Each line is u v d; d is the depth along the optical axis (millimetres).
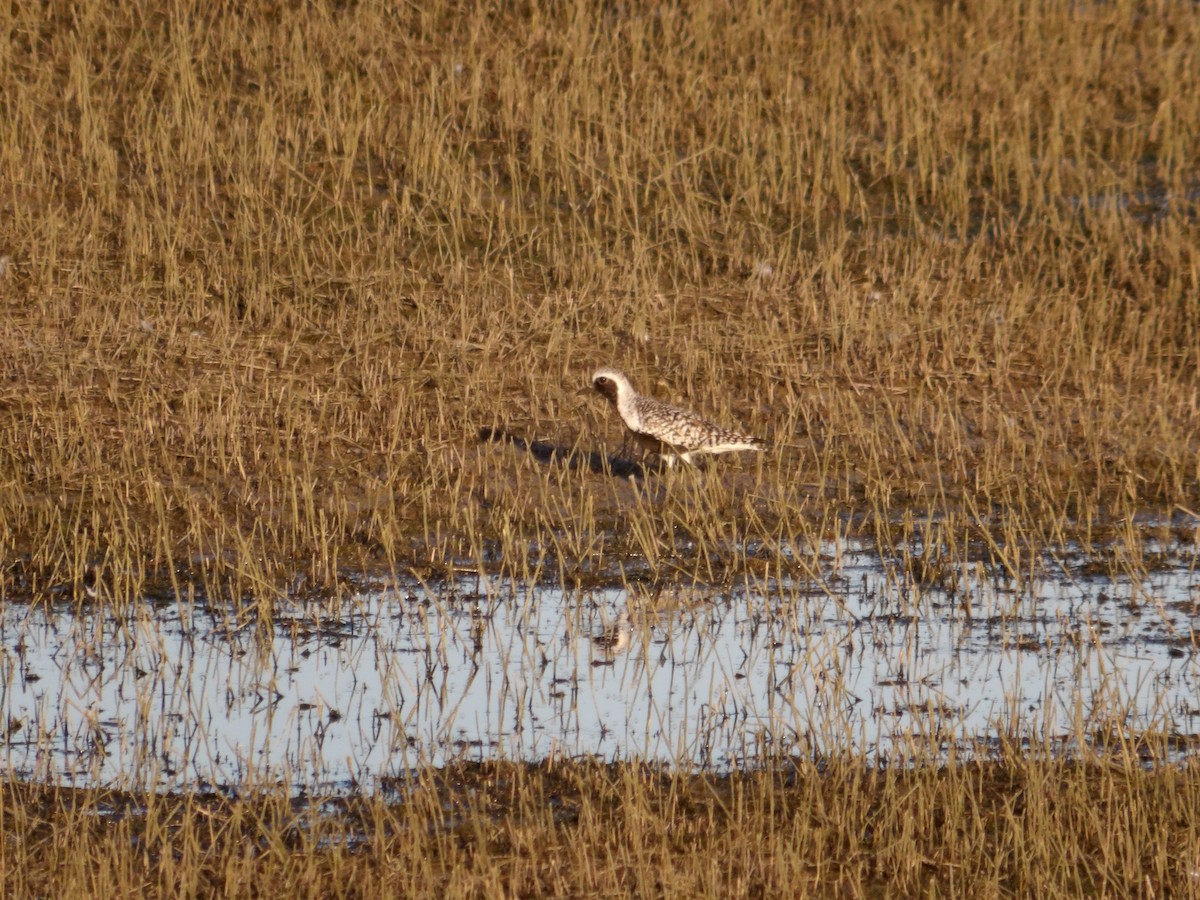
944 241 20781
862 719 10867
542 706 11594
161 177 20891
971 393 17781
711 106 23703
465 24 25266
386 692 11594
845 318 18672
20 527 14227
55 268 18750
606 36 24859
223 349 17484
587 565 14219
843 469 16203
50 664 12031
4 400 16297
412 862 9328
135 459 15516
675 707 11656
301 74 23250
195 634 12656
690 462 15586
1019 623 13227
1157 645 12789
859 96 24531
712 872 9328
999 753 10969
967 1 27312
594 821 9961
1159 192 22438
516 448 16297
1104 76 25656
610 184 21500
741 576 14055
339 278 19094
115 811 9938
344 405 16672
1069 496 15812
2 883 8938
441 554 14219
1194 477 16219
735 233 20625
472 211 20734
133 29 24094
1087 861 9672
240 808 9703
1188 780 10266
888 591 13773
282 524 14633
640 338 18312
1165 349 18781
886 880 9547
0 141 20922
